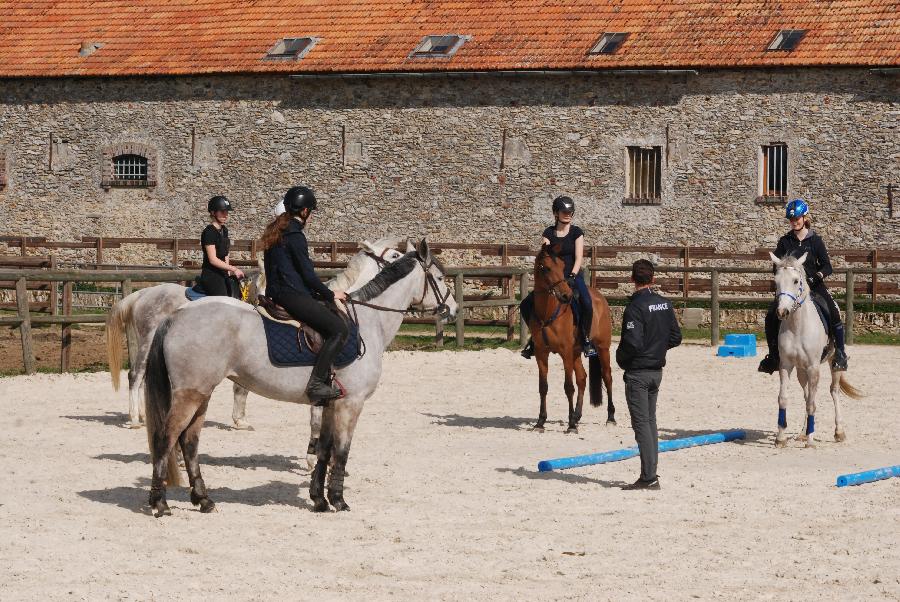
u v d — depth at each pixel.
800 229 13.99
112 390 17.75
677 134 31.03
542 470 11.88
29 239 34.00
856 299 27.59
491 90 32.50
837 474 12.04
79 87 35.81
